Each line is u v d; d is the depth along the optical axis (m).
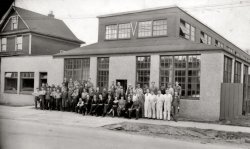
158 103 15.48
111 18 22.88
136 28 21.48
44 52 30.55
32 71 25.12
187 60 16.50
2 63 27.52
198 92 15.98
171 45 17.83
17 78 26.33
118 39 22.41
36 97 20.48
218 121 14.95
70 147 8.29
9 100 26.64
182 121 14.92
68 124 13.60
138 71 18.47
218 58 15.34
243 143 10.05
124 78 18.86
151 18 20.77
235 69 18.86
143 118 15.91
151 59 17.78
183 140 10.36
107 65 19.92
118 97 16.69
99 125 13.43
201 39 24.78
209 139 10.67
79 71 21.42
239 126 13.52
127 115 15.84
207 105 15.48
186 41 18.19
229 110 16.20
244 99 20.98
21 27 30.00
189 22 22.14
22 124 13.12
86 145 8.68
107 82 19.81
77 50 22.52
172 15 19.81
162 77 17.44
